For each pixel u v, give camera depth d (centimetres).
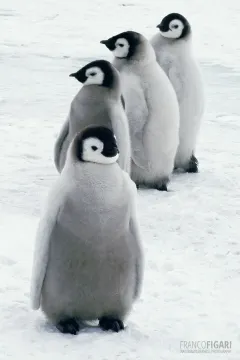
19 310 850
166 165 1428
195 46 3369
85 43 3356
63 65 2838
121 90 1305
